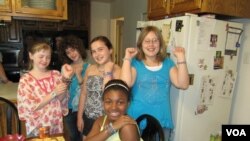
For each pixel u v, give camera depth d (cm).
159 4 234
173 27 185
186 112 187
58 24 414
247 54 213
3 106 189
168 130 175
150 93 153
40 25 397
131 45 374
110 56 161
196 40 177
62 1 239
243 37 215
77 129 193
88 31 455
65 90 149
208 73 189
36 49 143
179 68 153
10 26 373
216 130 207
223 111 207
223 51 194
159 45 154
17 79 366
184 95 183
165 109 157
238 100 225
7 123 162
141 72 154
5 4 217
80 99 176
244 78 218
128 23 388
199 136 198
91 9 501
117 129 95
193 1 186
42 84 146
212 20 182
